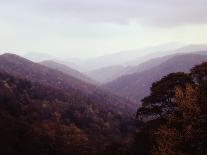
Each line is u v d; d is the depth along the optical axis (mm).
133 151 31656
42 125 96938
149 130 29578
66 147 79000
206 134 18656
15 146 64500
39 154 68625
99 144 89688
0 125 68062
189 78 29500
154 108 30188
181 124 20516
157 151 21031
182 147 19141
